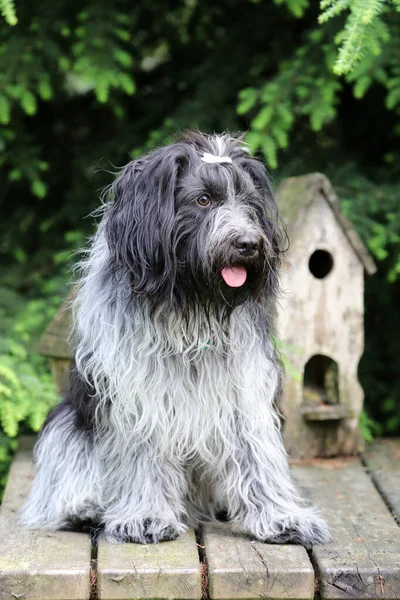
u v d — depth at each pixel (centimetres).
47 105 683
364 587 337
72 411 402
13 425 486
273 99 560
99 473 382
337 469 487
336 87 560
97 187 666
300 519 369
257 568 335
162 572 331
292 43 638
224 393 367
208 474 389
